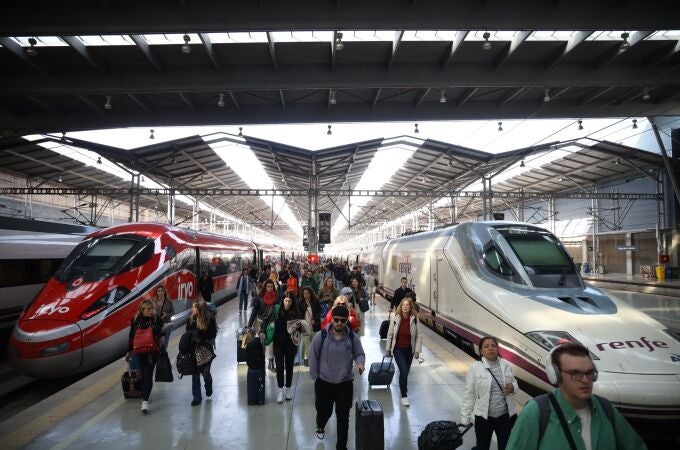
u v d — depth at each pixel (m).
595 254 40.03
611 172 35.09
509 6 11.53
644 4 11.56
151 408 6.37
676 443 5.93
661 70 15.50
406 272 17.14
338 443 4.81
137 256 11.41
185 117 19.02
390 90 17.89
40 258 14.72
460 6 11.50
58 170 29.00
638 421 5.59
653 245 34.53
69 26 11.32
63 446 5.18
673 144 31.27
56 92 15.20
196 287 15.14
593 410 2.23
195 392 6.49
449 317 10.77
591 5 11.59
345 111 19.12
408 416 6.05
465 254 10.23
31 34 11.47
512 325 7.57
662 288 25.83
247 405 6.50
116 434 5.51
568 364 2.19
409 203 49.97
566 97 18.84
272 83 15.27
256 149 27.03
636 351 6.14
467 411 4.20
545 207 47.31
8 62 14.56
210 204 48.75
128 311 10.39
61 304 9.65
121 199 40.44
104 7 11.36
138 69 15.20
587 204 41.81
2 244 13.26
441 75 15.34
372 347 10.30
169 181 34.16
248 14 11.43
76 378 10.49
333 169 33.00
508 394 4.23
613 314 7.15
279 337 6.71
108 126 18.89
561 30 11.84
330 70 15.37
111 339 9.84
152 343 6.20
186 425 5.79
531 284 8.38
